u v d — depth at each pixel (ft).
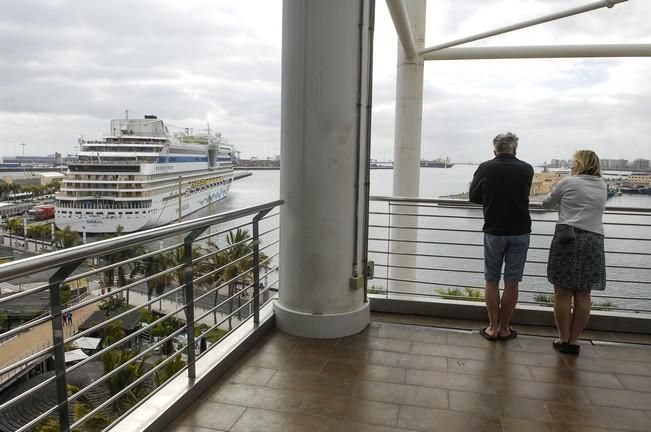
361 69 11.34
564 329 10.78
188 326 8.41
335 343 11.23
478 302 13.28
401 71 21.67
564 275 10.43
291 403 8.28
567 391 8.92
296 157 11.37
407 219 21.95
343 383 9.12
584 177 10.41
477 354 10.68
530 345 11.27
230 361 9.81
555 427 7.63
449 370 9.80
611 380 9.44
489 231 11.09
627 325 12.21
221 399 8.39
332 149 11.18
